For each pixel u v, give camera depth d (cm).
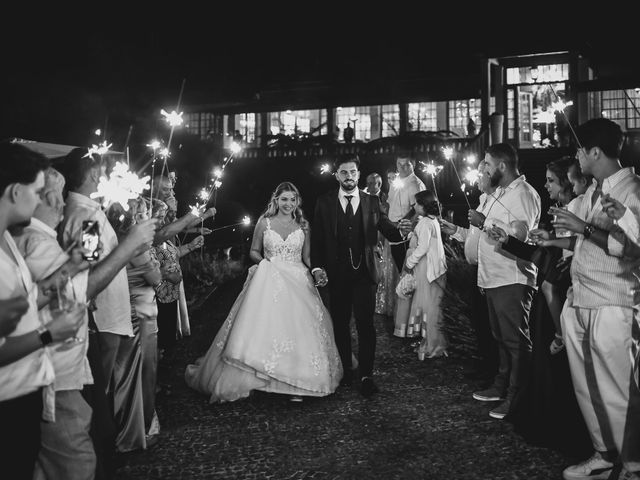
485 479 388
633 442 361
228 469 411
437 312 701
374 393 572
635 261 359
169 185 654
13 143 252
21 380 246
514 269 496
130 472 407
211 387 563
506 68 2105
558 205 549
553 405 443
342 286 602
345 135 2566
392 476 396
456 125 2931
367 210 606
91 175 361
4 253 243
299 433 476
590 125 376
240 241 1784
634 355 360
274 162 2459
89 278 274
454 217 1628
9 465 249
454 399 550
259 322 550
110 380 416
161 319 616
